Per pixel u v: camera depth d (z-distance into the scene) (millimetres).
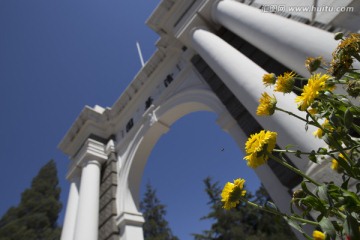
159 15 8766
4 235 34406
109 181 9711
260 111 1570
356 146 1271
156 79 10461
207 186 40250
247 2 6117
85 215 8156
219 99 6840
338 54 1456
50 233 36219
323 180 2697
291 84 1542
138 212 8703
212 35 6699
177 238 41219
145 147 9562
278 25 4465
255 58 6047
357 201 1058
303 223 1326
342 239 1052
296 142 3199
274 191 4918
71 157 11773
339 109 1393
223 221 32969
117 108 11680
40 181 46250
